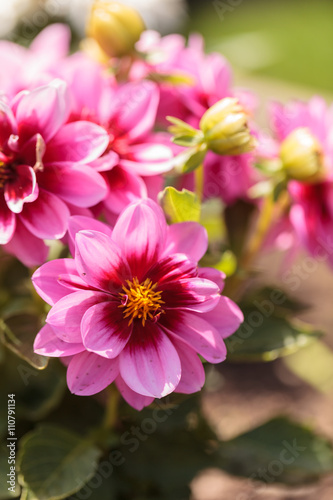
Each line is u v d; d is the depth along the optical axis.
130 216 0.54
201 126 0.59
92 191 0.56
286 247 0.69
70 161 0.57
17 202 0.56
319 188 0.65
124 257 0.54
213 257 0.64
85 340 0.53
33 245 0.57
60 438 0.65
